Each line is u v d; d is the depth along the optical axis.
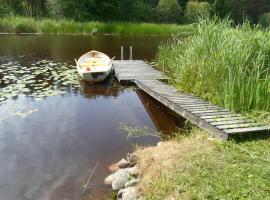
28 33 17.27
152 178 3.06
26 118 5.25
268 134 3.79
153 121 5.29
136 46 13.88
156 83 6.82
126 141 4.50
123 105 6.11
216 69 5.15
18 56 10.57
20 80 7.46
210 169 2.98
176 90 5.97
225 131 3.66
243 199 2.52
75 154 4.09
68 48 12.62
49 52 11.53
